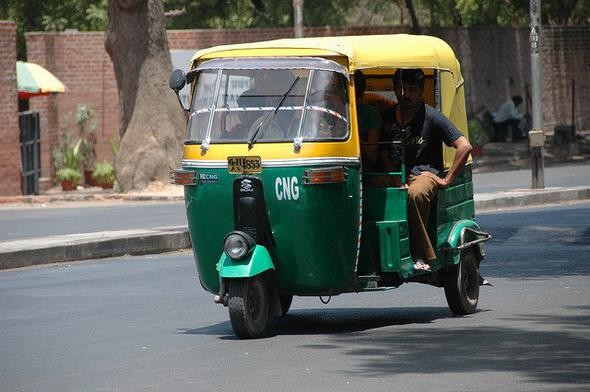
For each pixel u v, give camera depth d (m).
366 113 16.11
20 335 16.08
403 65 16.06
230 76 15.71
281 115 15.27
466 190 17.70
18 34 64.06
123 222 32.75
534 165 38.41
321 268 15.16
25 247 24.97
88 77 54.81
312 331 15.84
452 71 17.25
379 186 15.95
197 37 56.25
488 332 15.13
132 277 22.33
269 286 15.47
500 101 65.69
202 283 15.87
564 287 19.30
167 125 44.72
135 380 12.69
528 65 67.12
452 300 16.73
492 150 58.53
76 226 32.03
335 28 58.28
